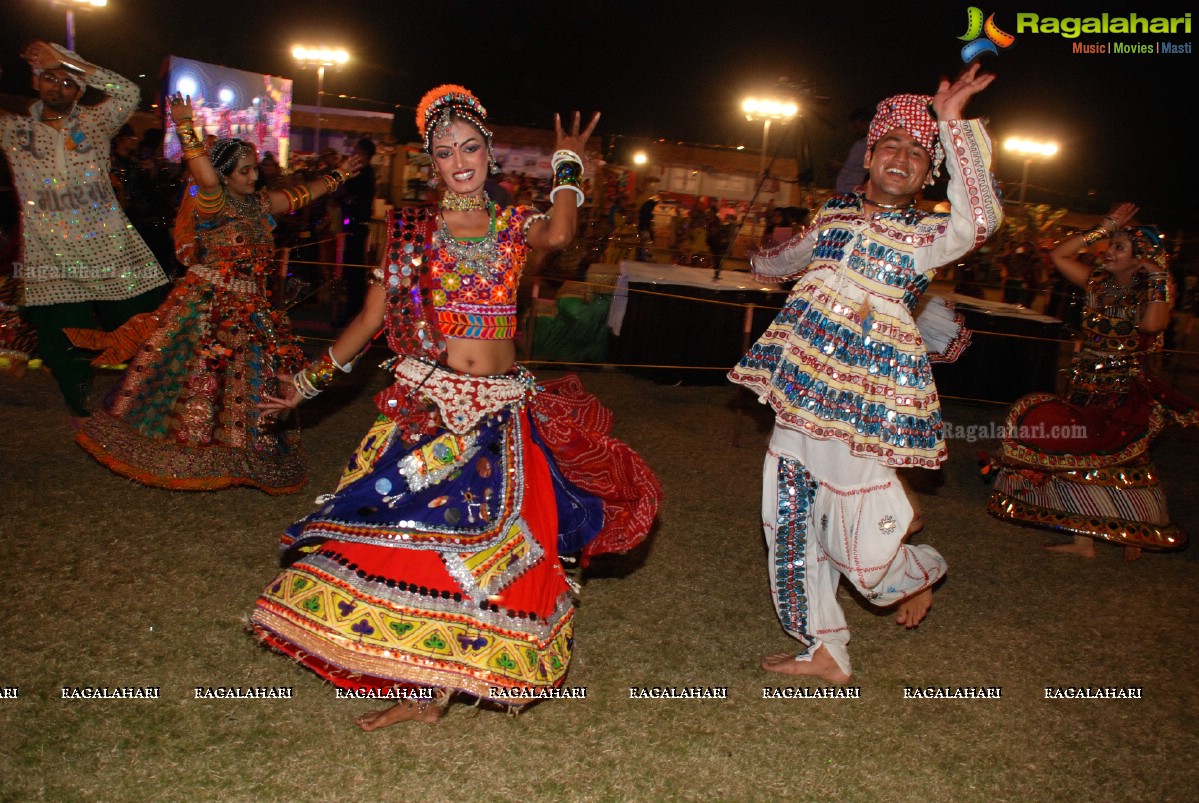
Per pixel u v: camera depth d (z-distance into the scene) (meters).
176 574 3.65
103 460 4.29
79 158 4.66
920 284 3.17
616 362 8.06
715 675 3.35
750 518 4.98
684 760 2.84
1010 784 2.87
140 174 7.83
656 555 4.35
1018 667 3.60
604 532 3.19
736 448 6.29
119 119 4.77
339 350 2.88
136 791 2.48
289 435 4.54
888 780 2.84
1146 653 3.80
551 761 2.78
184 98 4.23
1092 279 4.88
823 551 3.36
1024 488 4.96
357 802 2.53
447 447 2.79
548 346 8.13
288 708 2.91
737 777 2.79
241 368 4.36
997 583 4.41
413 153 10.02
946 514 5.38
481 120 2.83
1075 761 3.01
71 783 2.48
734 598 3.99
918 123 3.12
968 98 2.92
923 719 3.18
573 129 2.98
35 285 4.57
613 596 3.89
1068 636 3.90
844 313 3.16
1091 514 4.77
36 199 4.55
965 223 2.95
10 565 3.59
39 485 4.36
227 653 3.16
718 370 7.96
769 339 3.33
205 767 2.60
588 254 9.70
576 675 3.26
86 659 3.04
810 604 3.37
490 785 2.65
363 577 2.62
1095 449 4.73
